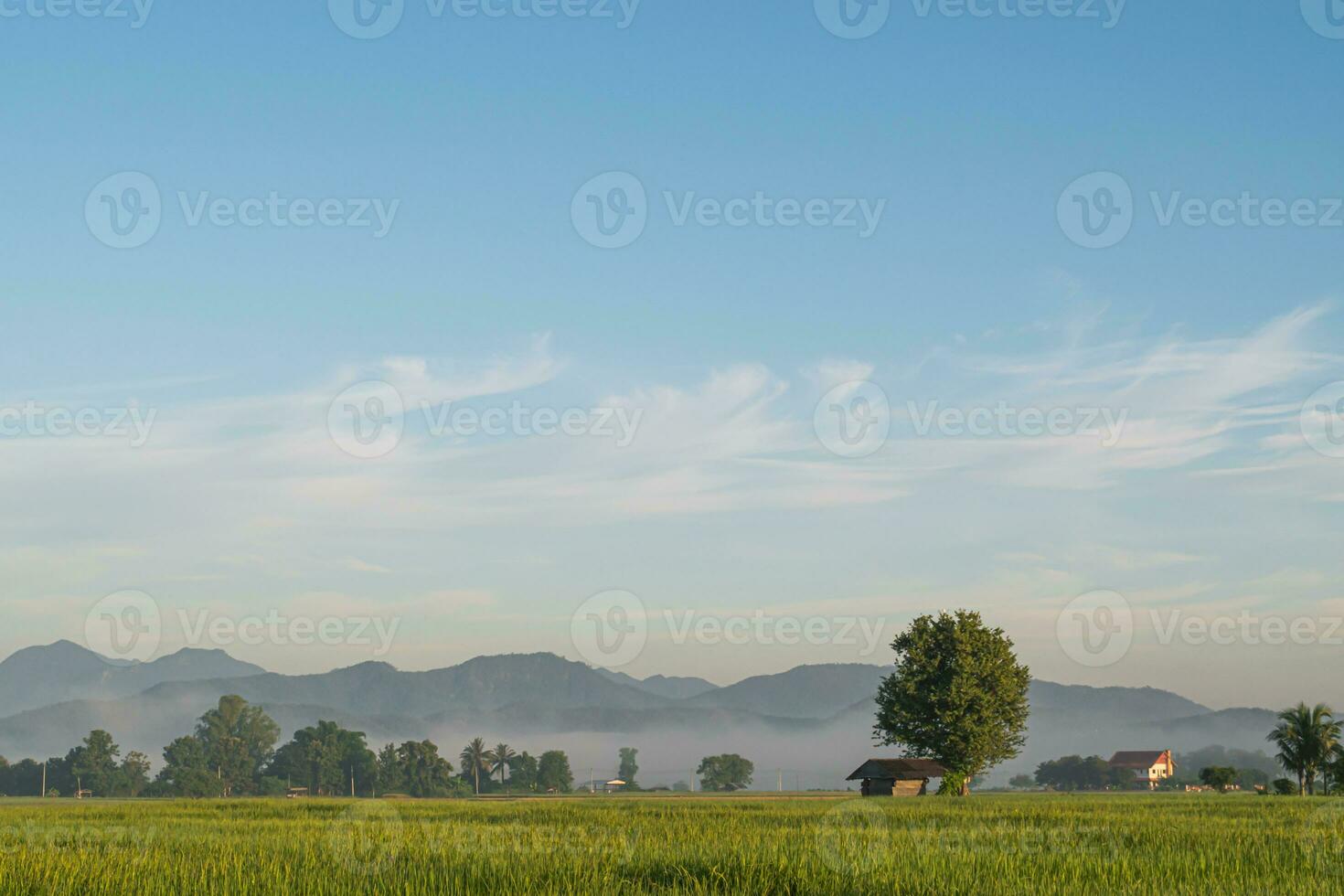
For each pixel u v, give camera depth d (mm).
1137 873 20766
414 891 18812
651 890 19188
